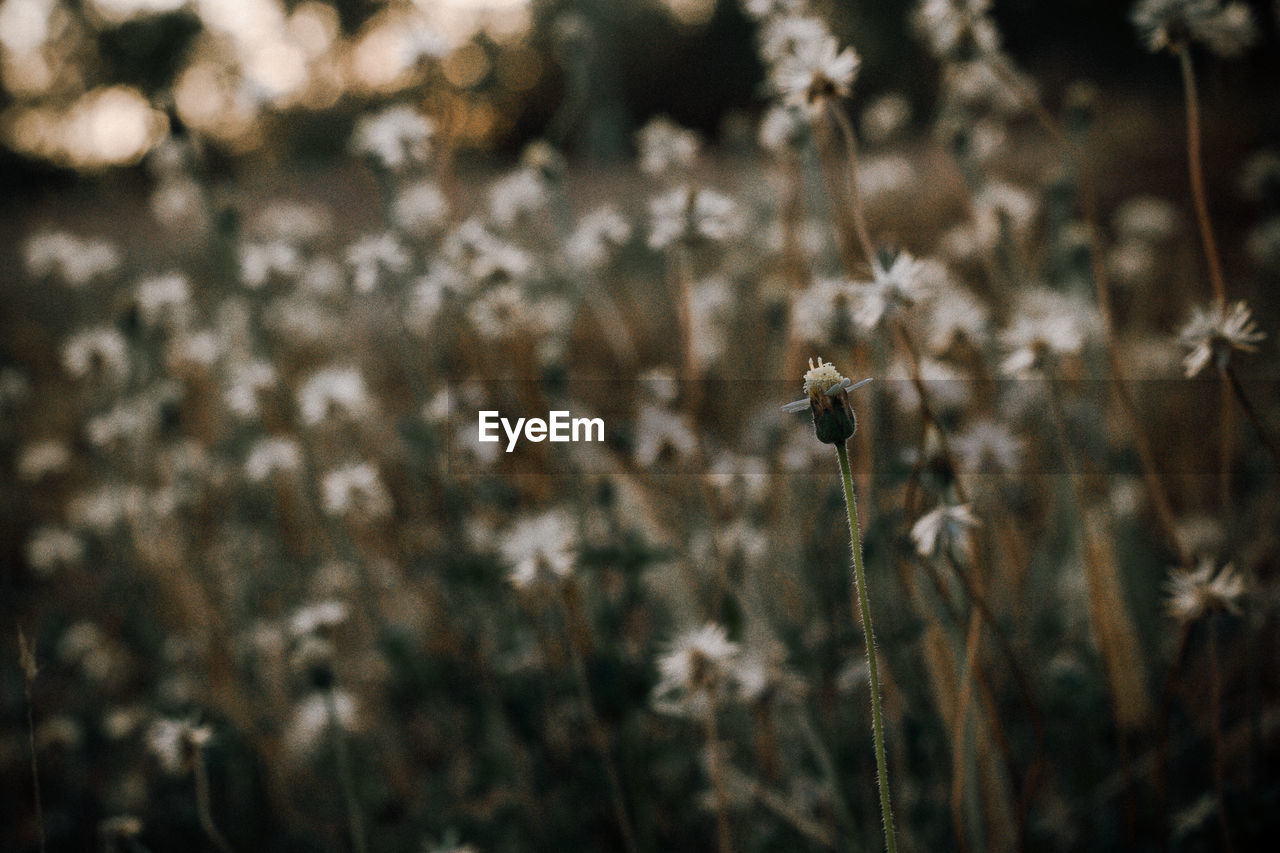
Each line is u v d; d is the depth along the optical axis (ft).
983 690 5.51
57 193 29.63
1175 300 15.75
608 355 16.67
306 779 9.89
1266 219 15.64
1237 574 6.24
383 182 8.92
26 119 47.50
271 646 9.71
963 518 4.89
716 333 11.30
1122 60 54.29
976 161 9.70
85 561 12.85
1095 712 7.64
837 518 8.32
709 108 76.33
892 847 3.79
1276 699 8.25
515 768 8.30
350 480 8.54
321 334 12.76
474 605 8.29
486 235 8.32
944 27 6.87
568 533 6.70
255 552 11.25
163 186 12.75
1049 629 8.98
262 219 13.11
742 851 7.55
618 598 9.45
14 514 14.48
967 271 13.39
